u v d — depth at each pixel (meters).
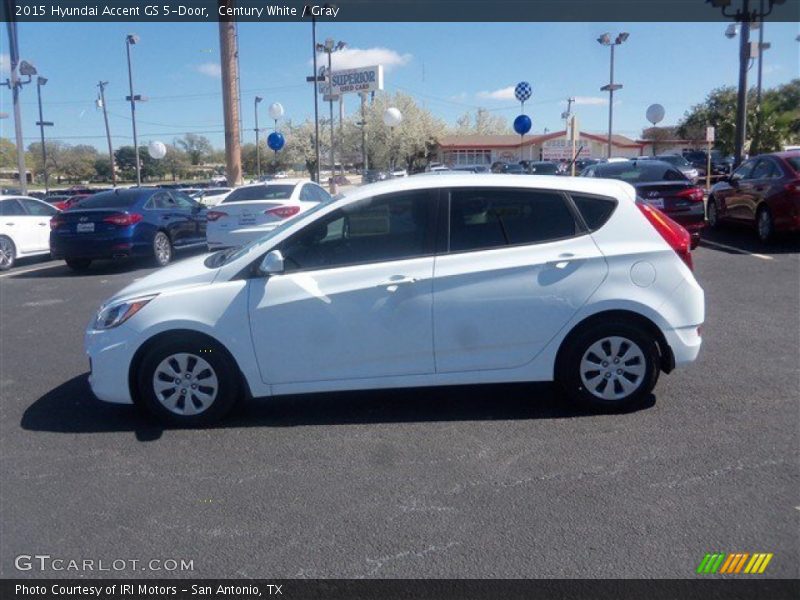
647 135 61.12
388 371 5.31
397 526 3.96
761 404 5.55
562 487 4.33
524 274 5.22
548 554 3.65
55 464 4.88
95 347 5.41
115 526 4.06
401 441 5.06
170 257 15.00
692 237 12.66
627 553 3.64
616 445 4.88
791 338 7.36
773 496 4.16
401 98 41.94
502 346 5.29
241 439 5.18
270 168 54.38
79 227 13.78
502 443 4.97
